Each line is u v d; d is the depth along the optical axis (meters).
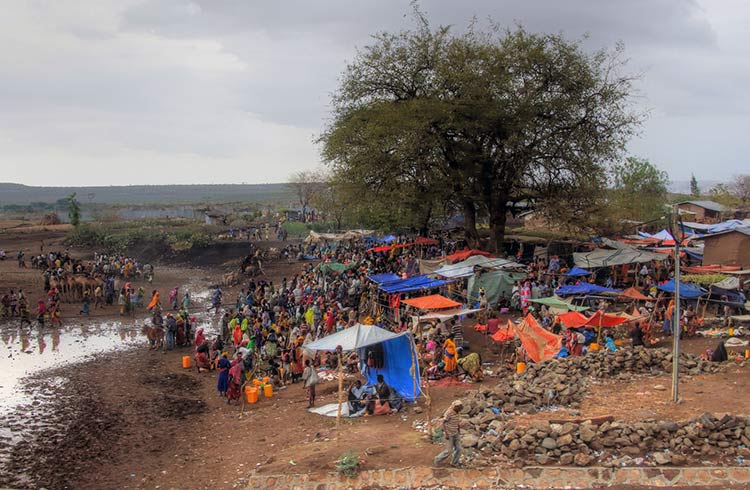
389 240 57.09
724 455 13.59
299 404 21.66
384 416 18.88
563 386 17.70
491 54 40.91
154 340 32.12
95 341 33.69
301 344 25.98
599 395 17.72
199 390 24.81
